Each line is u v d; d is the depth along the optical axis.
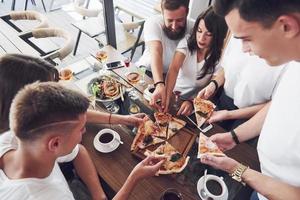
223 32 1.56
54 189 0.80
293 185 0.94
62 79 1.64
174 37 1.82
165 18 1.73
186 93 1.87
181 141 1.30
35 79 0.99
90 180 1.15
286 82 0.99
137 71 1.76
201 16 1.57
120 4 3.46
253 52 0.68
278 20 0.56
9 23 2.73
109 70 1.77
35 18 2.77
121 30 3.02
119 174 1.16
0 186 0.76
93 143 1.27
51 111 0.73
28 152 0.76
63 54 2.21
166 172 1.14
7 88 0.94
